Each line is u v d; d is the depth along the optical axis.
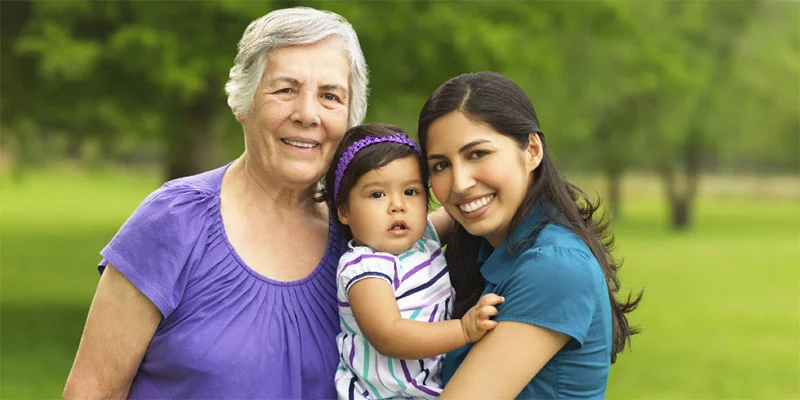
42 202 40.91
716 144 29.31
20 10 9.95
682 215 31.59
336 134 2.96
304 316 2.97
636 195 59.25
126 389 2.87
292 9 2.95
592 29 12.57
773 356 10.88
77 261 19.16
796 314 13.96
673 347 11.41
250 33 2.95
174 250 2.78
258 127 2.91
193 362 2.77
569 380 2.61
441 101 2.68
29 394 7.93
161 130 12.48
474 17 10.00
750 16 26.97
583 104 22.80
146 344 2.81
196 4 8.53
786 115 29.58
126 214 34.19
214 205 2.93
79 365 2.80
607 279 2.79
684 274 18.97
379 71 10.07
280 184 3.01
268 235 3.01
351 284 2.83
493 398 2.52
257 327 2.87
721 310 14.34
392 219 2.90
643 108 27.88
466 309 3.01
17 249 21.34
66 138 17.19
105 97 10.38
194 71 8.46
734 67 26.72
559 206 2.77
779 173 57.03
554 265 2.56
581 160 33.31
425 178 2.97
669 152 29.83
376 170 2.88
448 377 2.86
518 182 2.70
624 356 10.87
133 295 2.76
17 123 12.09
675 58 15.23
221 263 2.87
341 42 2.96
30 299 13.86
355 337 2.93
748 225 34.25
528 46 10.73
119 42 8.46
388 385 2.86
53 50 8.51
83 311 12.80
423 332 2.68
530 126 2.71
